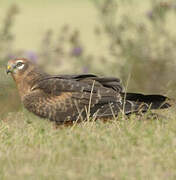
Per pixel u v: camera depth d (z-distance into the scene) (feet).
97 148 33.91
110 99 42.16
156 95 41.65
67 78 44.52
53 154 33.14
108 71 62.44
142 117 40.75
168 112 44.83
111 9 63.16
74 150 33.65
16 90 54.29
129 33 62.95
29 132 39.19
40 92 43.88
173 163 31.91
